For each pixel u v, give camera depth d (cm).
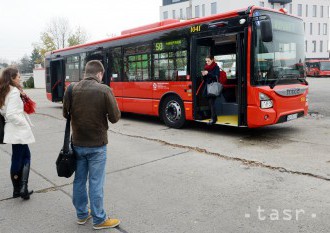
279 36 816
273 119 773
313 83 2933
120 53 1170
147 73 1059
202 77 913
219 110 970
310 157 634
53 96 1714
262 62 777
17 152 477
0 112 459
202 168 595
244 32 777
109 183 539
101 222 384
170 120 998
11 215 432
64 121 1235
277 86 793
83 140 363
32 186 539
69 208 450
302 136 830
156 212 425
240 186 501
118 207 444
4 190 523
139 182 537
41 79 4472
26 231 389
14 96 450
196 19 889
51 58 1705
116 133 952
